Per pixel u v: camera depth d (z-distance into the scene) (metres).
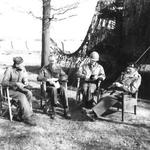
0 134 5.05
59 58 10.27
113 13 9.64
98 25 9.95
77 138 5.01
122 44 9.42
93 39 9.86
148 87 8.66
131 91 5.97
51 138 4.96
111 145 4.78
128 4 9.01
